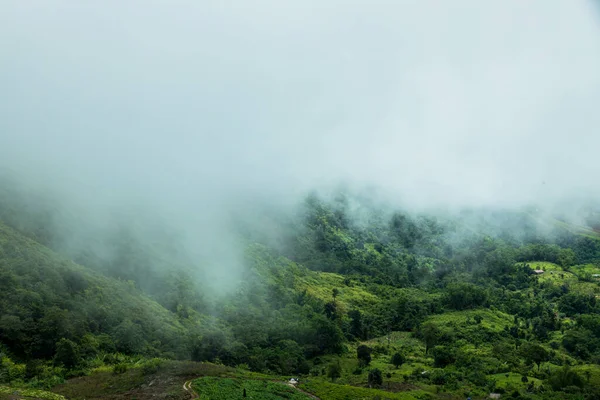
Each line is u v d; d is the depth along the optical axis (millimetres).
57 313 99688
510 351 141500
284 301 183500
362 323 179500
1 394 71812
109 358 98062
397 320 189625
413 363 136750
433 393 106438
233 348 121438
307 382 101938
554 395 104438
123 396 77812
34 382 81312
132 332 109562
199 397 78375
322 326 150750
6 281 103750
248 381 92125
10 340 92562
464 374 121062
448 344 154000
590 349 147750
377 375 113062
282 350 133250
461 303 196250
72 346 92188
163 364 94688
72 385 82500
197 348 115750
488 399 103250
